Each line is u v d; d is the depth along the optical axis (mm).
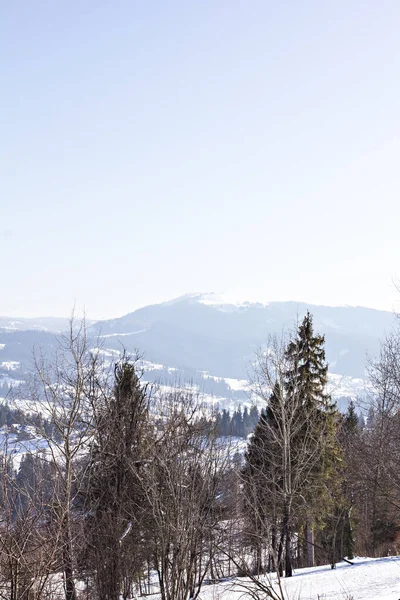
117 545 18969
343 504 37094
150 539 20906
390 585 22250
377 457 29578
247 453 29281
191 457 21188
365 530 45094
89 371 19641
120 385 22859
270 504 24953
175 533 18375
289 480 25875
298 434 30047
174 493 18875
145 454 21531
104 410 21000
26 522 9617
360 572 27062
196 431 21750
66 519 12516
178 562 18031
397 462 28234
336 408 35625
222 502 21922
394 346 27359
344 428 43750
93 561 18328
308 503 31641
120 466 20547
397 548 43531
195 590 22984
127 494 20703
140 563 22359
